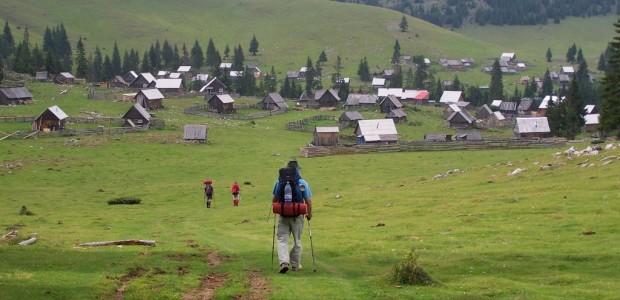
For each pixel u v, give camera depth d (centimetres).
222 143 14062
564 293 2375
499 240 3475
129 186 8919
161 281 2498
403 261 2553
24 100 18512
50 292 2222
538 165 6525
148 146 13100
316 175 9700
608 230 3484
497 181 6116
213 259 3094
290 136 16162
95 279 2439
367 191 6806
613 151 6172
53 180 9300
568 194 4741
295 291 2345
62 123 14750
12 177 9356
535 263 2898
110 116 17138
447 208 4888
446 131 19188
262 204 6712
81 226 5050
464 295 2322
